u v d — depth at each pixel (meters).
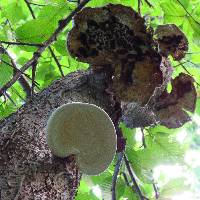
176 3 1.54
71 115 1.04
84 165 1.06
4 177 0.96
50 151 1.02
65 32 1.95
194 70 1.79
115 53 1.15
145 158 1.62
